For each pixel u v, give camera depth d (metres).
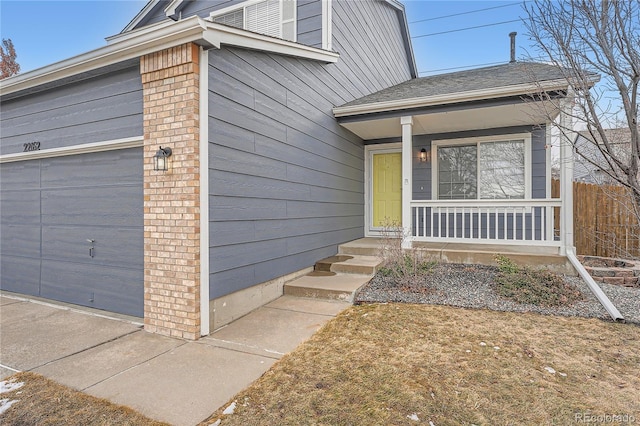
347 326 3.87
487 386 2.60
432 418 2.23
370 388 2.59
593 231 7.29
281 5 7.49
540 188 7.21
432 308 4.38
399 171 8.53
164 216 3.74
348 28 7.89
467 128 7.57
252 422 2.21
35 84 4.62
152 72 3.79
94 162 4.47
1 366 3.00
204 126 3.65
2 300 5.05
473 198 7.75
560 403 2.37
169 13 8.76
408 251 5.86
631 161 3.20
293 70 5.58
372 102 6.73
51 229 4.95
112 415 2.30
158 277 3.79
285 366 2.96
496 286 4.97
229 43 3.88
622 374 2.77
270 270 4.89
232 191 4.11
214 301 3.83
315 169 6.28
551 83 5.03
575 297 4.54
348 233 7.80
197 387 2.65
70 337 3.65
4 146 5.39
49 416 2.29
